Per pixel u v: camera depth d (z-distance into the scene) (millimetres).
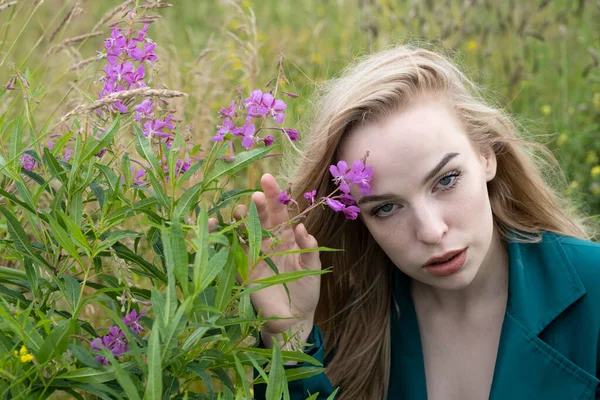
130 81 1842
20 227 1667
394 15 5320
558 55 5363
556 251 2221
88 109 1693
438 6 5152
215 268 1453
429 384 2389
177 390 1572
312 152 2240
